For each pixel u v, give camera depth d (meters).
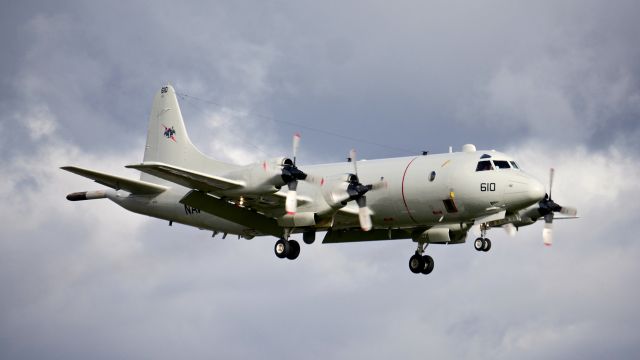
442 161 103.06
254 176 96.06
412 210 104.31
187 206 111.88
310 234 106.44
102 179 108.38
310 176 96.94
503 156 101.94
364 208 98.69
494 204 99.62
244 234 113.75
